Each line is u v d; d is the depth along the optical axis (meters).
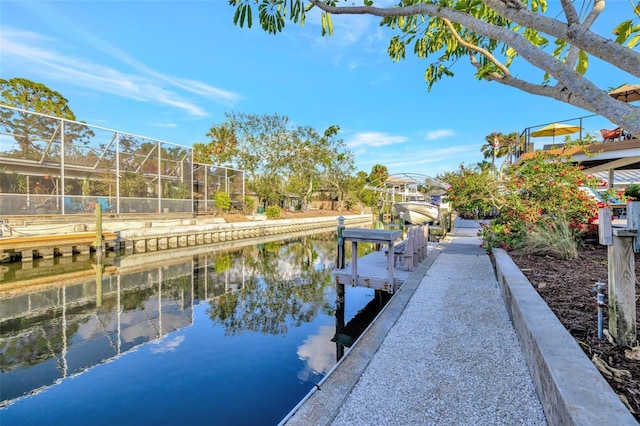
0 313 6.14
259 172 27.91
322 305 6.58
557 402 1.46
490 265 5.93
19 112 12.47
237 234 18.89
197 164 20.03
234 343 4.67
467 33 2.88
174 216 17.05
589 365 1.62
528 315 2.36
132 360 4.11
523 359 2.39
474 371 2.29
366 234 5.31
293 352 4.36
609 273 2.01
